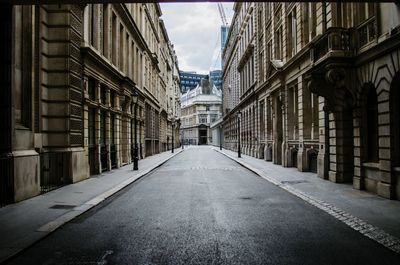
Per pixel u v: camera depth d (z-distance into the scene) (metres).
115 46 26.19
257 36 37.78
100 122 21.69
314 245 7.05
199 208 10.92
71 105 16.33
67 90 16.05
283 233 7.95
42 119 15.51
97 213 10.25
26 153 12.37
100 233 8.02
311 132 21.31
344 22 15.63
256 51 38.34
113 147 25.45
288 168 24.50
